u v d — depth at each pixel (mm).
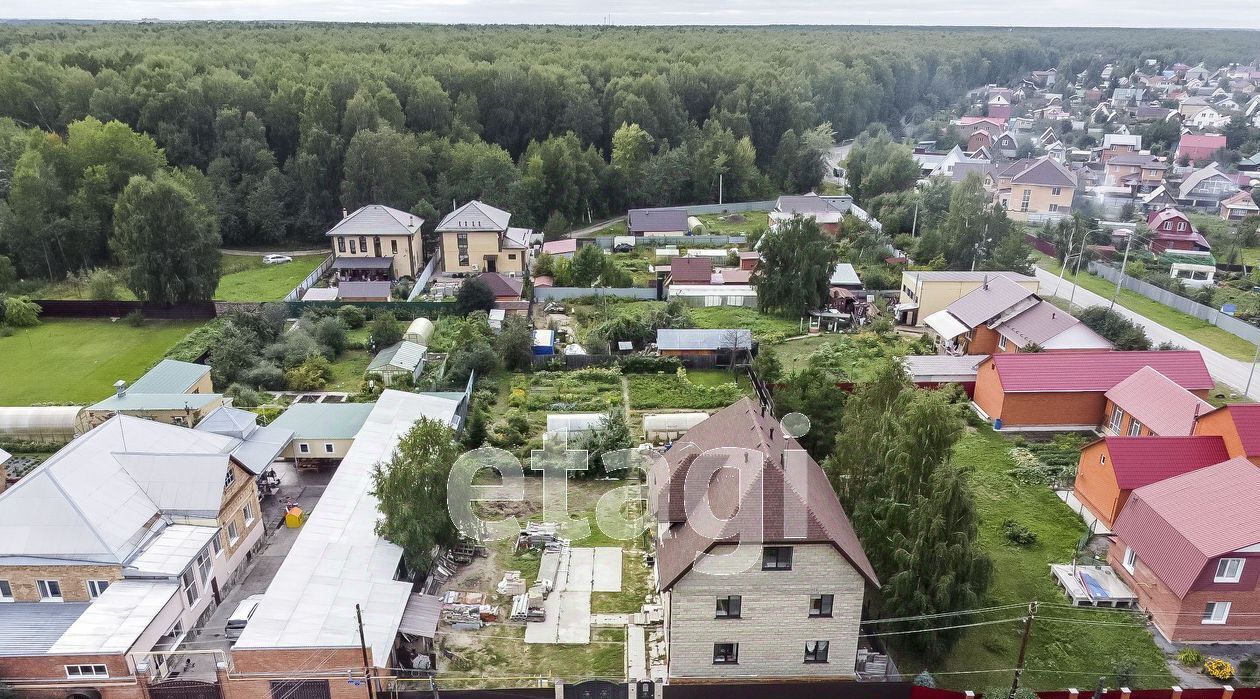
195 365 54719
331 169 101062
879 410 36938
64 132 101938
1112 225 101688
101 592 31422
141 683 28297
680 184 122750
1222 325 70500
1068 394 51156
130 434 36594
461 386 57875
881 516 32406
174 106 101750
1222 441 39906
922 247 90000
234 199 97875
